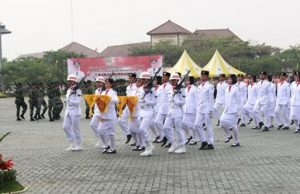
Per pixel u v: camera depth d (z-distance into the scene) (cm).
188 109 1645
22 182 1141
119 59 3906
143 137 1567
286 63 8556
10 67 7650
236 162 1366
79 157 1520
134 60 3900
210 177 1159
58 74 7962
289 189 1017
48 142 1922
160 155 1533
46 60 8562
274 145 1719
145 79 1559
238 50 8581
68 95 1662
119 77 3912
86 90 3138
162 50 8844
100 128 1577
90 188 1066
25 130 2423
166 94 1698
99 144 1755
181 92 1573
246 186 1054
